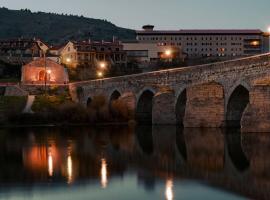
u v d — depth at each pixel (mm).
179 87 113812
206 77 105312
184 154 71500
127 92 131125
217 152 72000
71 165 63438
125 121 125812
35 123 120250
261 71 91562
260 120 88000
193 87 107125
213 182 51906
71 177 55938
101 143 85375
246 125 89062
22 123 119375
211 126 104312
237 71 97188
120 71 198500
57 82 166125
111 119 125188
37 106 133250
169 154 71875
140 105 127875
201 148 76750
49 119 121875
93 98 133375
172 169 59750
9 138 94250
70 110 123688
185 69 111438
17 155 72312
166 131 103312
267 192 47312
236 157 67125
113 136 96438
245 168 59281
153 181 53188
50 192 49094
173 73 115375
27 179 55281
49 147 80500
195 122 106812
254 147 75125
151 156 70438
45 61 167250
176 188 49656
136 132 103625
